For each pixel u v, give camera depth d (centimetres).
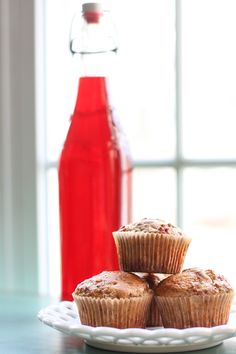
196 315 73
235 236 109
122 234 77
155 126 111
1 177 117
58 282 117
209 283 73
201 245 110
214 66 108
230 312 81
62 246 95
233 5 107
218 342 74
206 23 108
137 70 112
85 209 94
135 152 112
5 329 83
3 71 116
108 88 96
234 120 108
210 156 109
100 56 96
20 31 115
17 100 116
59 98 115
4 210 117
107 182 94
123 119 113
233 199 108
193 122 109
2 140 116
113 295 72
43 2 115
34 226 116
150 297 74
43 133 116
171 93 110
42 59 115
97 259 94
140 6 111
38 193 116
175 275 75
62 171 95
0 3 115
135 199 112
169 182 111
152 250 76
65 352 74
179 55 109
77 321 78
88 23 96
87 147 94
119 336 70
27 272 117
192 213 110
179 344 70
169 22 110
